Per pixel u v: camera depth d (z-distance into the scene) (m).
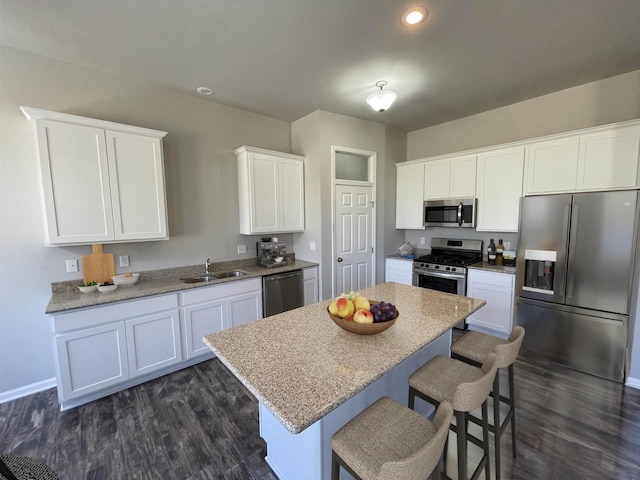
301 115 3.82
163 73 2.70
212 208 3.43
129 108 2.82
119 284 2.66
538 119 3.34
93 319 2.27
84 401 2.32
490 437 1.94
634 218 2.40
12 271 2.35
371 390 1.53
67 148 2.29
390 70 2.65
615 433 1.94
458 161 3.76
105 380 2.35
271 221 3.59
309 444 1.35
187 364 2.90
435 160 4.00
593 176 2.73
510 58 2.47
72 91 2.53
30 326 2.44
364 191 4.14
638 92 2.74
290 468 1.53
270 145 3.90
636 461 1.72
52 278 2.50
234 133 3.56
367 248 4.23
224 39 2.17
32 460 0.80
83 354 2.25
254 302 3.21
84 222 2.39
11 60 2.28
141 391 2.48
